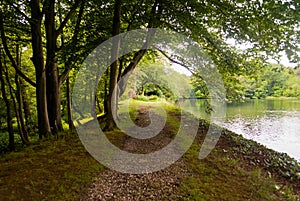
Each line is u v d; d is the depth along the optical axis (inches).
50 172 192.5
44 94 327.0
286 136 540.1
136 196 171.8
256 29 300.8
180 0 298.8
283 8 232.5
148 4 355.6
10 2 301.4
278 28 281.1
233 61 358.3
